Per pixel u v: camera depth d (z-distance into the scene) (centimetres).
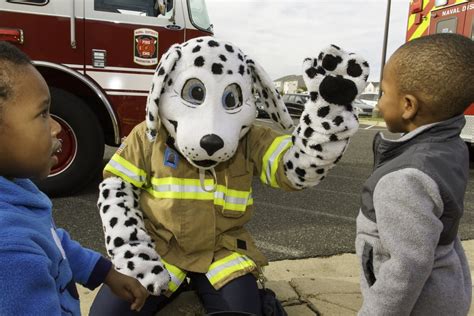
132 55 364
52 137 102
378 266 131
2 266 82
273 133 180
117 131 367
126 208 166
